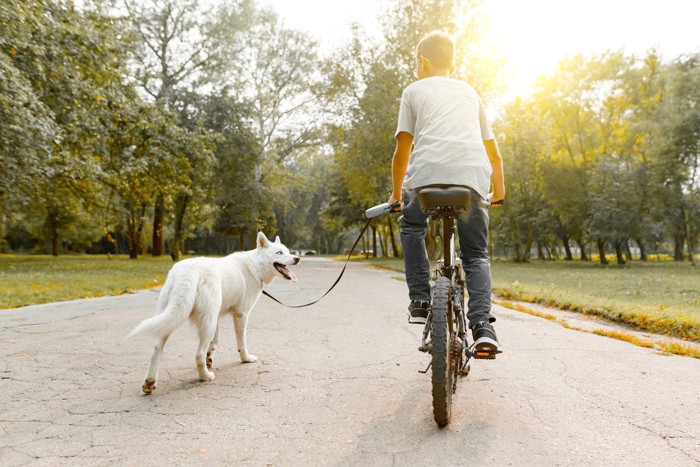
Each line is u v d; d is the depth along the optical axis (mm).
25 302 8875
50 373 4094
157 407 3203
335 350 4941
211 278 3889
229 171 34562
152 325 3402
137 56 23625
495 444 2543
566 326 6297
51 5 16391
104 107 18172
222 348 5098
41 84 15508
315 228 76438
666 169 27953
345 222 46344
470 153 2904
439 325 2672
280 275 4645
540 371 4020
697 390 3479
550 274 19562
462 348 2965
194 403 3279
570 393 3416
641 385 3604
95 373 4094
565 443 2549
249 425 2861
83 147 18641
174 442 2615
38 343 5352
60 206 26188
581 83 36156
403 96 3254
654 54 33625
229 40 33594
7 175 15148
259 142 36062
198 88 34188
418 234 3229
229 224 41969
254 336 5766
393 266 25781
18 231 67250
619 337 5500
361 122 26031
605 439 2598
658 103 30516
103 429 2812
